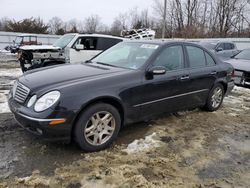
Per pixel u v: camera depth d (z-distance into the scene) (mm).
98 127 3414
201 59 5012
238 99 6789
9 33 27656
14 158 3156
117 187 2701
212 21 36656
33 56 8297
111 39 9633
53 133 3076
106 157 3287
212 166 3268
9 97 3697
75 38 9016
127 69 3939
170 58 4363
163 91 4148
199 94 4938
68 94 3109
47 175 2842
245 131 4504
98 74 3654
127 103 3664
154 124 4504
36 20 38250
